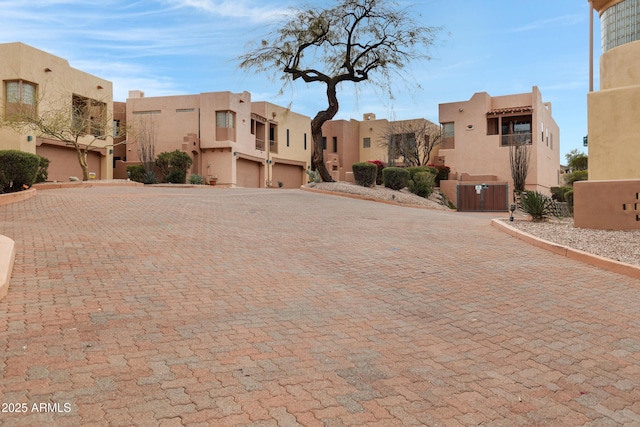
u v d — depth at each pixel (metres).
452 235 11.04
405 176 27.78
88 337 4.19
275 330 4.70
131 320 4.68
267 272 7.05
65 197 15.02
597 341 4.80
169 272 6.63
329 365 3.97
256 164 37.91
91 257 7.13
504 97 36.34
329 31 24.81
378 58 25.09
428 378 3.85
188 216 12.12
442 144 38.06
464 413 3.33
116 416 3.00
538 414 3.37
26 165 14.52
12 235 8.35
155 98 34.47
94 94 29.83
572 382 3.89
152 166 31.36
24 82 24.59
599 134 12.16
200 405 3.20
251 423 3.04
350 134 45.78
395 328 4.97
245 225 11.31
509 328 5.09
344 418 3.17
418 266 7.75
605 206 10.91
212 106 33.25
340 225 12.03
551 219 15.00
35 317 4.59
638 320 5.44
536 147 34.03
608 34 13.12
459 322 5.23
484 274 7.34
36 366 3.59
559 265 8.08
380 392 3.56
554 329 5.10
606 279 7.23
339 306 5.62
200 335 4.43
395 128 41.97
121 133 30.09
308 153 44.94
